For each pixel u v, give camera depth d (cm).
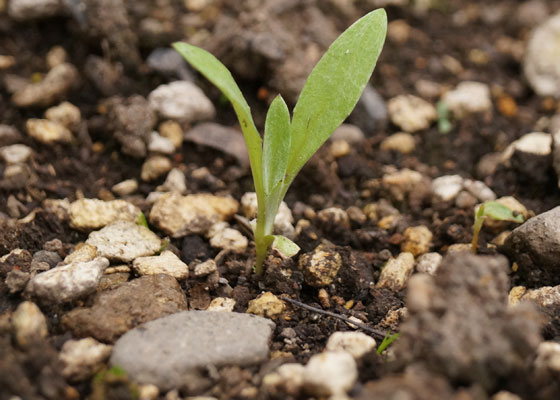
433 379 21
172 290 24
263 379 22
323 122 24
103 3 30
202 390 22
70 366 22
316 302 25
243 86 30
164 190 28
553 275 25
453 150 30
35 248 26
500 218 25
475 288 22
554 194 28
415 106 30
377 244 27
